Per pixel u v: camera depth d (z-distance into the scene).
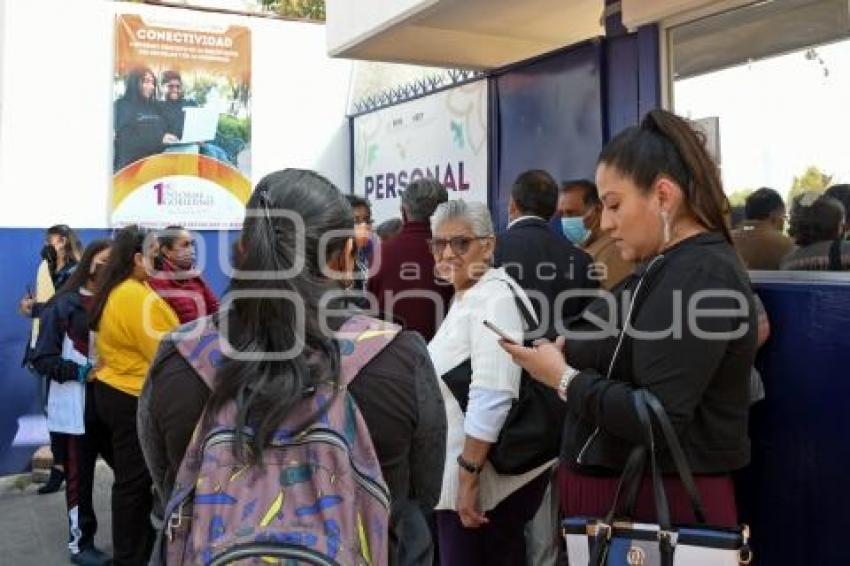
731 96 3.36
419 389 1.45
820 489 2.49
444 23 5.07
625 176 1.82
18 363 6.45
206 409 1.34
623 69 4.27
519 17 4.93
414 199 3.45
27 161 6.45
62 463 5.81
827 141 2.88
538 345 1.95
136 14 6.72
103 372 3.87
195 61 6.95
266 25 7.29
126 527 3.87
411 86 6.60
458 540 2.65
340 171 7.64
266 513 1.24
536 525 2.71
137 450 3.85
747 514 2.72
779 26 3.11
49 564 4.41
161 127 6.84
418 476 1.52
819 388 2.49
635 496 1.70
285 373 1.33
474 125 5.75
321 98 7.54
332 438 1.30
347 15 5.15
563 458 1.96
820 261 2.88
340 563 1.20
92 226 6.68
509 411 2.42
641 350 1.71
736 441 1.77
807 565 2.54
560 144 4.86
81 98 6.60
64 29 6.52
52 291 5.90
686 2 3.54
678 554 1.62
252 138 7.27
